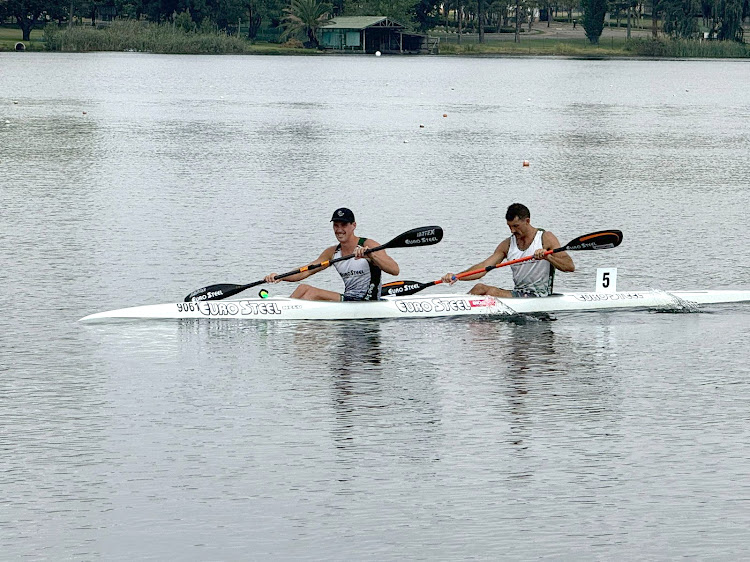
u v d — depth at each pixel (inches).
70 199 3410.4
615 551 1089.4
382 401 1540.4
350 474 1272.1
